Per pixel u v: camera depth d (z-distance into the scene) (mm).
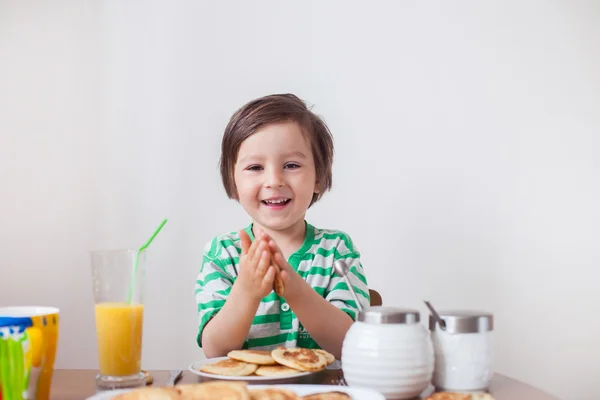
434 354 830
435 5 2082
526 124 2082
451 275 2074
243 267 1002
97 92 2082
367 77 2080
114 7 2088
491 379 860
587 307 2082
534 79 2084
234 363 899
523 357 2086
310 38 2090
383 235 2072
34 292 2061
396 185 2074
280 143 1267
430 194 2078
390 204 2074
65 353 2051
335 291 1257
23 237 2068
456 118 2080
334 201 2068
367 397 724
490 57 2084
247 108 1317
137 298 853
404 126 2080
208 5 2094
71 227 2068
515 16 2086
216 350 1081
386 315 798
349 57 2080
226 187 1411
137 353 848
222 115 2088
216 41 2094
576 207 2080
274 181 1258
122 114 2080
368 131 2076
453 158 2076
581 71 2080
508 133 2082
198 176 2080
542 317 2080
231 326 1052
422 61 2082
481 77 2082
